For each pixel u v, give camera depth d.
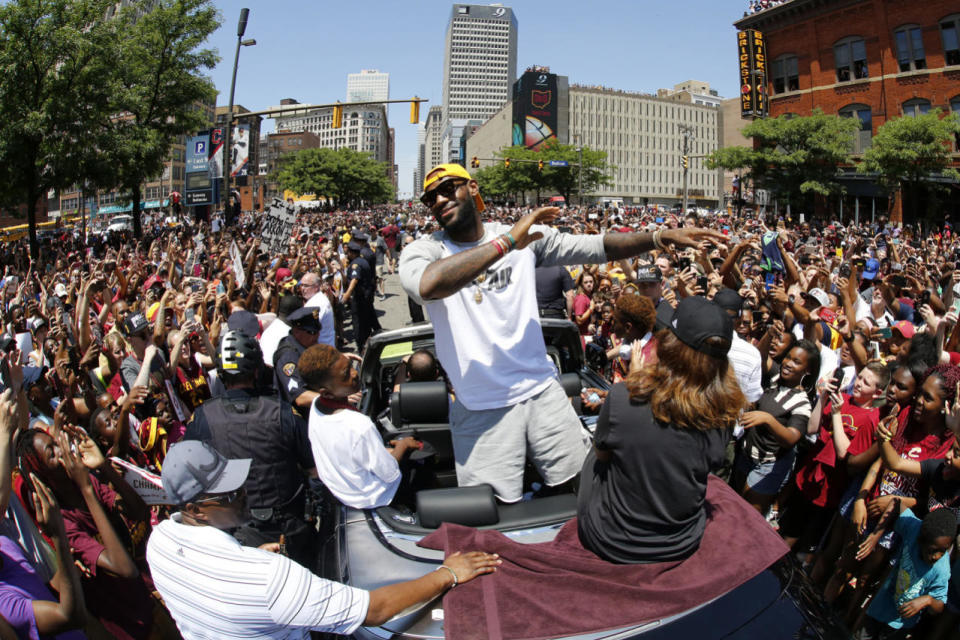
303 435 3.31
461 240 2.36
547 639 1.78
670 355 1.88
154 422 4.26
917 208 35.41
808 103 39.94
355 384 2.76
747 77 41.69
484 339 2.27
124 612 2.86
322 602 1.88
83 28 19.62
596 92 119.44
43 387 4.23
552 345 4.32
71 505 2.86
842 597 3.72
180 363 5.30
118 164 21.47
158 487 3.11
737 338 3.93
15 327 6.53
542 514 2.32
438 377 4.05
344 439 2.54
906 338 5.39
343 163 92.00
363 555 2.25
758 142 39.53
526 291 2.35
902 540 3.20
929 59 34.34
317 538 3.39
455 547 2.10
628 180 123.56
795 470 4.07
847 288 7.01
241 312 5.52
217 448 3.13
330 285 10.48
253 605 1.89
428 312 2.36
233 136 25.55
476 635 1.78
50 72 18.88
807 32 39.50
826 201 37.56
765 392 4.02
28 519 2.54
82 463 2.72
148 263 11.35
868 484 3.48
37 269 14.95
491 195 99.69
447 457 3.59
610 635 1.80
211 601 1.92
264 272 10.96
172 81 24.16
